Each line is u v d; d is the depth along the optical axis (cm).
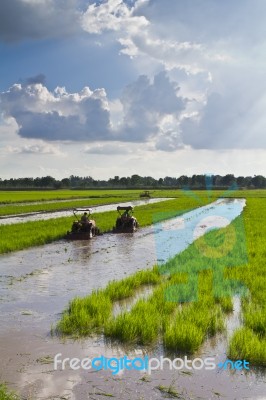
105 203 6116
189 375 610
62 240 2228
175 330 722
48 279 1259
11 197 8569
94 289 1123
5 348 705
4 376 604
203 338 736
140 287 1143
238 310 909
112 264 1522
